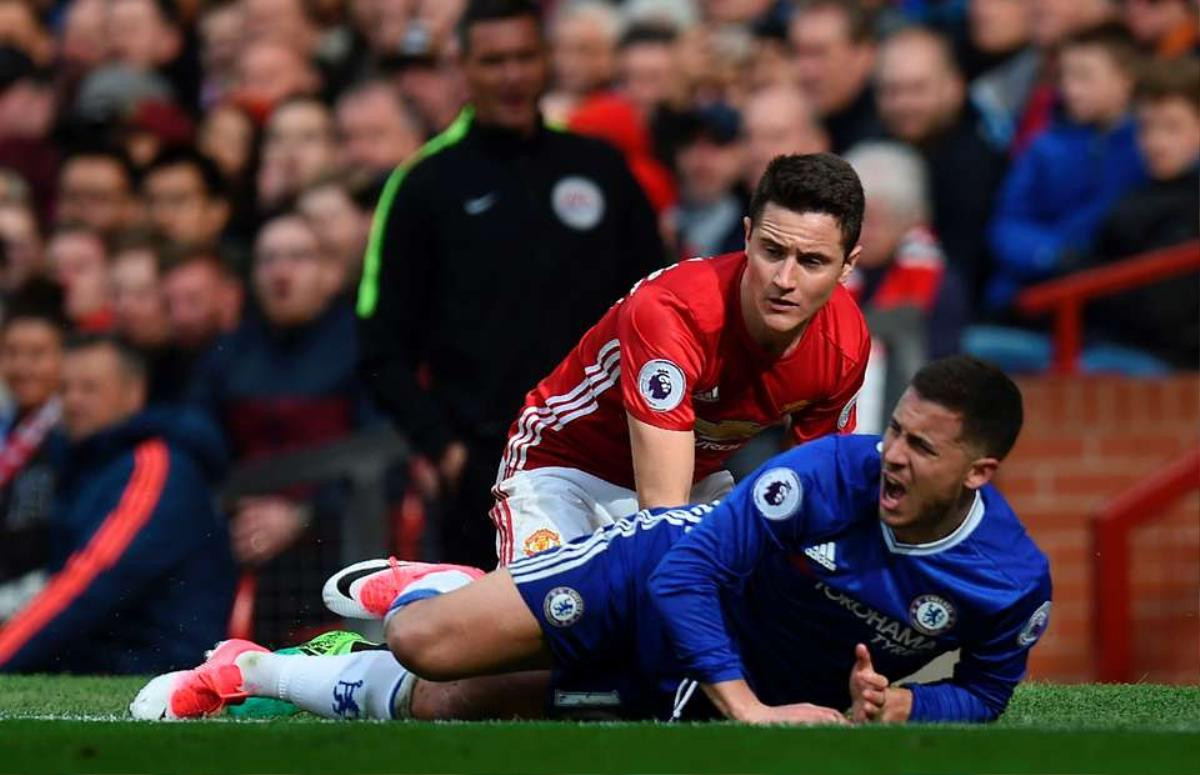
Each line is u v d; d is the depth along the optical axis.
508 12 23.19
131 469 26.91
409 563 18.44
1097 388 32.84
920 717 15.61
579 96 37.06
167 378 32.38
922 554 15.37
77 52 43.00
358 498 28.42
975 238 33.62
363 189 32.44
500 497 19.50
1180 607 31.75
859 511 15.41
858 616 15.75
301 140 35.88
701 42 37.16
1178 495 31.23
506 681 17.08
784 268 16.48
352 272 31.56
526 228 23.62
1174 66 33.09
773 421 17.94
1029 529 32.97
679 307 17.23
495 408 23.67
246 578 28.08
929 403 14.73
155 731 15.55
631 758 14.11
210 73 42.50
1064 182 33.34
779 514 15.49
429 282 23.89
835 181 16.45
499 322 23.61
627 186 24.22
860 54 34.72
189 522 26.86
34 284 32.50
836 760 13.95
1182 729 15.41
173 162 35.47
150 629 26.52
